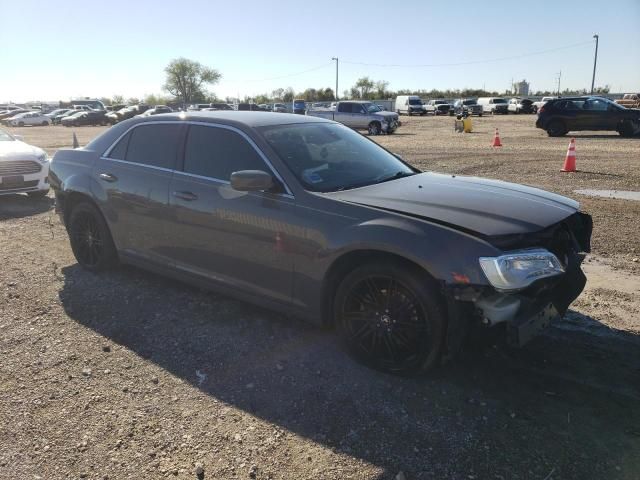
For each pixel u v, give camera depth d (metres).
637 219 7.24
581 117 22.59
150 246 4.68
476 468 2.61
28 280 5.25
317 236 3.48
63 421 3.03
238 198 3.90
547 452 2.70
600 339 3.85
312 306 3.65
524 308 3.04
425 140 22.88
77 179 5.18
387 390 3.26
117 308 4.54
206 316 4.34
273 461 2.70
